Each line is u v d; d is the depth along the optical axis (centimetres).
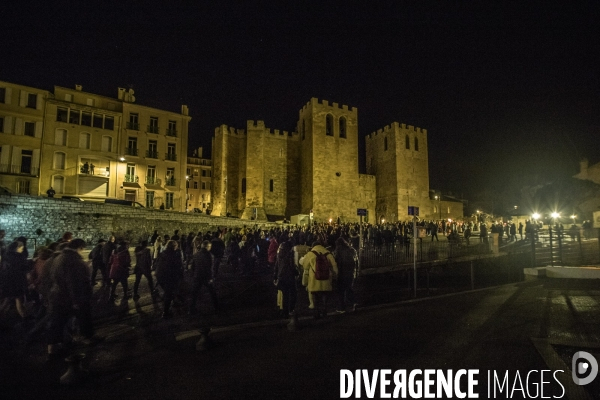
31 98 3541
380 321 830
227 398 467
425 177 6150
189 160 6956
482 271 2045
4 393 498
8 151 3375
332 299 1219
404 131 6025
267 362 587
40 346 710
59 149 3600
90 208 2586
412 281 1789
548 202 5362
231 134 5575
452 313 890
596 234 1585
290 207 5578
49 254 804
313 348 650
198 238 1481
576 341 659
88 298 676
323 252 880
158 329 828
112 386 513
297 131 6028
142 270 1147
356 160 5738
